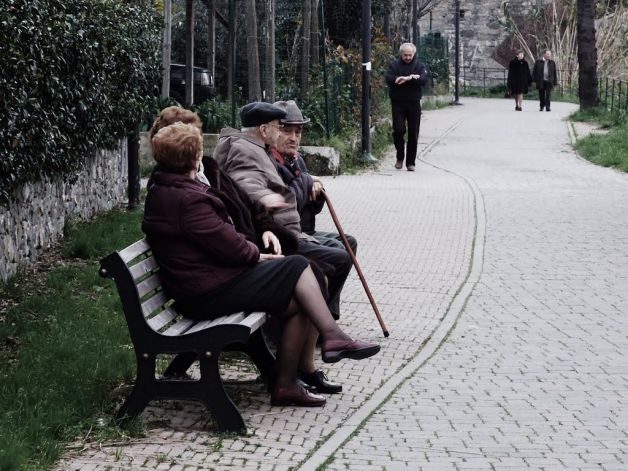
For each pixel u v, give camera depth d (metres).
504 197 15.44
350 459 5.27
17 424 5.41
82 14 10.55
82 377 6.36
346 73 22.58
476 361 7.31
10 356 6.96
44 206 10.65
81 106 10.73
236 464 5.13
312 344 6.45
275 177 7.01
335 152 18.38
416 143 19.12
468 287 9.68
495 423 5.92
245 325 5.53
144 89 13.60
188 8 20.20
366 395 6.47
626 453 5.40
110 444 5.41
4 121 8.26
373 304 7.91
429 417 6.04
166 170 6.01
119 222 12.48
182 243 5.92
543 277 10.12
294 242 6.81
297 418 5.95
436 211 14.05
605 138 23.11
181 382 5.61
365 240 12.03
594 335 8.02
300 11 25.28
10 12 8.10
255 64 18.05
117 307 8.48
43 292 8.98
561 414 6.10
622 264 10.69
